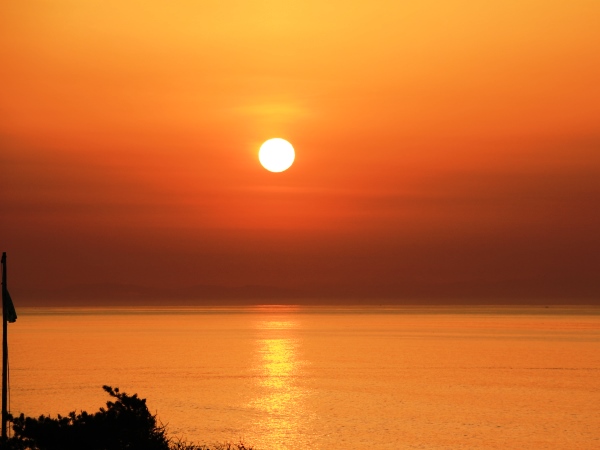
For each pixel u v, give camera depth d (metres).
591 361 162.88
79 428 40.00
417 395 107.50
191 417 87.56
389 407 96.44
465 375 134.62
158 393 108.56
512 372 139.88
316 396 106.19
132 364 156.12
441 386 118.06
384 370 143.62
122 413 41.16
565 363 158.12
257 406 96.44
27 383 120.38
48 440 39.38
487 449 71.31
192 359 169.25
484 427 82.44
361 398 104.69
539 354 181.88
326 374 136.25
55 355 181.62
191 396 105.50
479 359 168.50
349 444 73.12
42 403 96.88
